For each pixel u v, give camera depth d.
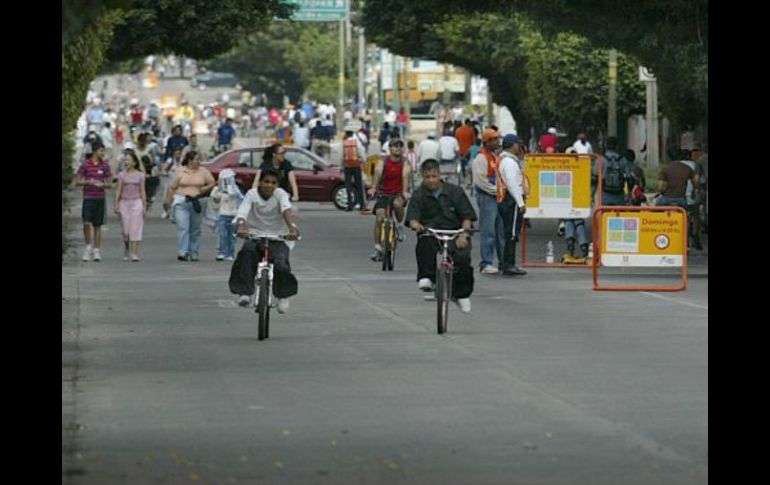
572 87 93.38
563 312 36.66
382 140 115.88
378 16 113.88
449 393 24.44
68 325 34.03
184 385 25.41
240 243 60.19
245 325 34.19
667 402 23.52
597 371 26.88
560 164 48.72
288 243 32.72
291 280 32.41
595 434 20.86
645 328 33.38
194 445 20.22
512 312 36.66
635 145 106.81
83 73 58.72
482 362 28.02
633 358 28.53
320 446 20.11
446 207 33.84
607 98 93.12
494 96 117.69
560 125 104.25
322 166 82.38
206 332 32.91
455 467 18.77
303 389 24.91
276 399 23.92
